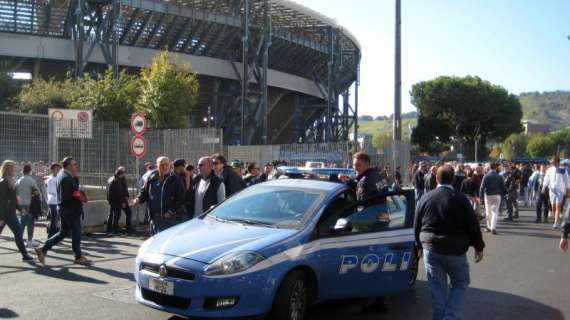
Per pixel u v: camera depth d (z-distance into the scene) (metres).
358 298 7.06
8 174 9.65
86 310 6.73
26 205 11.78
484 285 8.71
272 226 6.41
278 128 78.25
